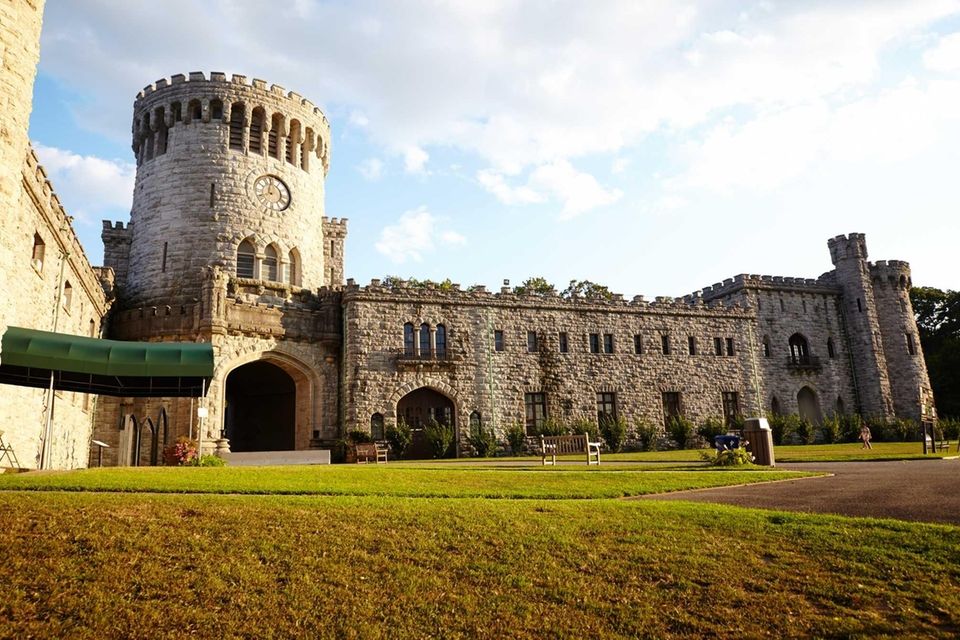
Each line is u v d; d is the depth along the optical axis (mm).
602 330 54000
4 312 18969
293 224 50719
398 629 9711
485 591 10812
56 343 24984
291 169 51500
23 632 9141
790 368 62062
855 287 65750
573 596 10617
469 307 50094
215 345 40875
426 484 19422
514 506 15453
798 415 59250
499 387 49562
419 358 47375
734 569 11320
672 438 53875
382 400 45781
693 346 56969
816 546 11984
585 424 49594
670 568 11430
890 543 11828
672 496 18172
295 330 44781
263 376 50844
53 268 28406
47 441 23797
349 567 11438
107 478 17609
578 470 25484
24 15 19734
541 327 52062
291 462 37156
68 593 10109
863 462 29984
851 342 65500
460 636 9594
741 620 9812
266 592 10531
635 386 53969
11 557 10930
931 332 84062
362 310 46625
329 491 17422
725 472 23734
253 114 50562
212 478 18781
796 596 10398
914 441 58219
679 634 9578
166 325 41281
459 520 13844
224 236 47375
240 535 12477
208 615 9852
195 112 49156
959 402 74750
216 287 41625
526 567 11602
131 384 30500
